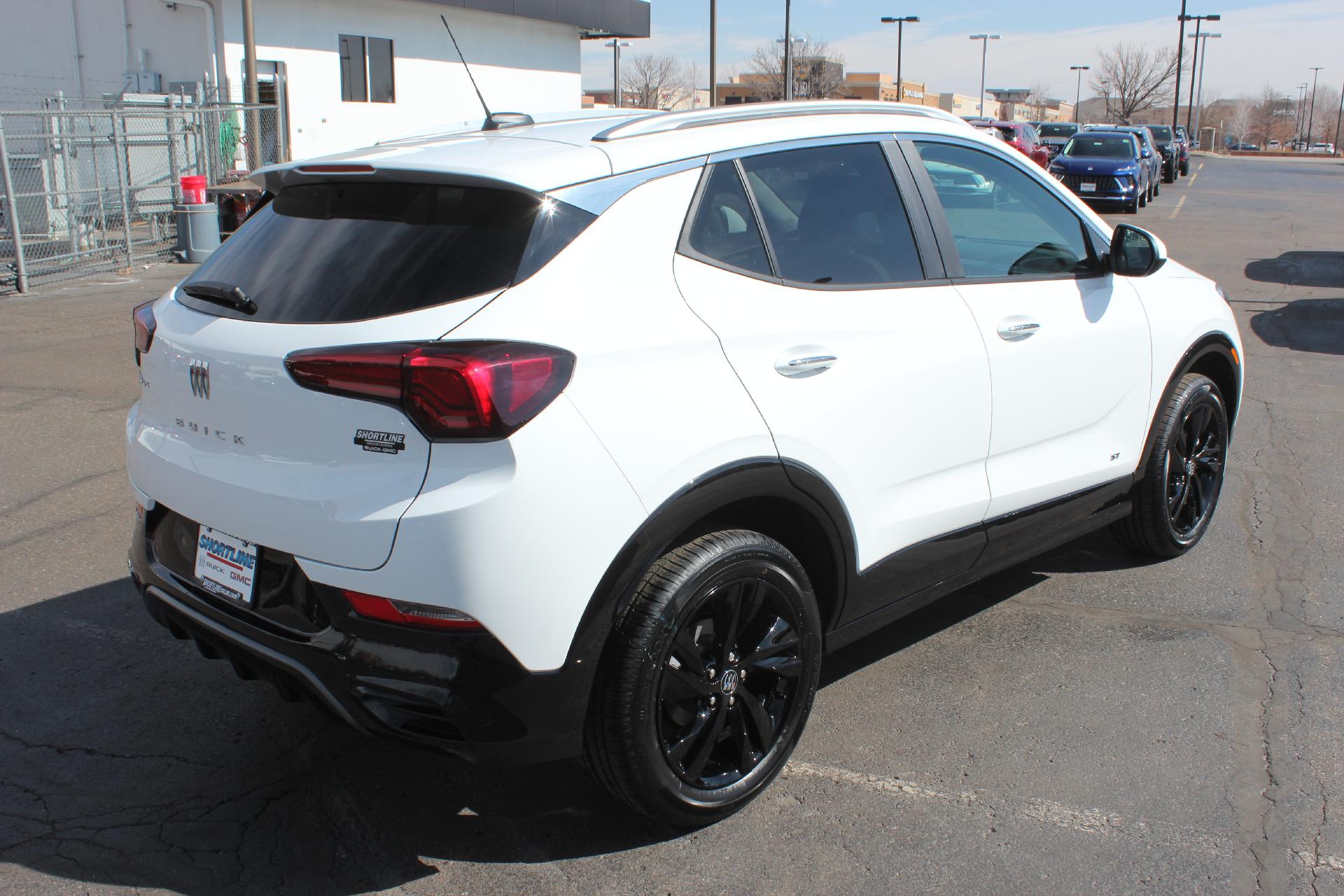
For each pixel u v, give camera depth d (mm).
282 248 2795
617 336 2527
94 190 13875
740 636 2859
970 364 3387
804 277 3018
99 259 13984
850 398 3006
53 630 4078
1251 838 2840
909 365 3186
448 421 2305
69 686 3674
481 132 3197
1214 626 4094
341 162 2768
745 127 3061
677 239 2764
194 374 2723
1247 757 3209
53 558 4754
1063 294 3824
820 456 2922
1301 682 3656
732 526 2887
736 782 2883
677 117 3016
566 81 29906
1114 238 3988
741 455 2719
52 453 6234
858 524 3102
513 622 2381
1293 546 4875
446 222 2605
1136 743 3295
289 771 3189
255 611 2662
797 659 2980
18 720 3459
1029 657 3857
